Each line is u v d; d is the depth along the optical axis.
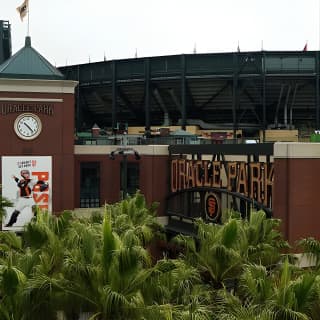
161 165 40.22
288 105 75.25
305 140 66.81
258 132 77.25
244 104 74.62
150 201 40.00
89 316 16.36
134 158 41.28
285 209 27.03
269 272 18.59
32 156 39.66
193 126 70.44
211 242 20.42
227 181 32.31
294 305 14.56
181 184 38.12
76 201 41.47
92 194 41.94
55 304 16.00
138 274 16.23
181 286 16.89
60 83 39.81
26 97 39.31
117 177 42.09
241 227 21.08
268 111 77.12
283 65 66.25
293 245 26.64
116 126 72.12
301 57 66.25
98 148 41.81
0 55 67.62
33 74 39.78
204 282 20.38
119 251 15.89
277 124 75.38
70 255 17.91
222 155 32.97
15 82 38.84
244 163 30.72
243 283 17.11
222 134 70.62
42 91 39.53
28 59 40.62
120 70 71.31
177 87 70.62
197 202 36.03
